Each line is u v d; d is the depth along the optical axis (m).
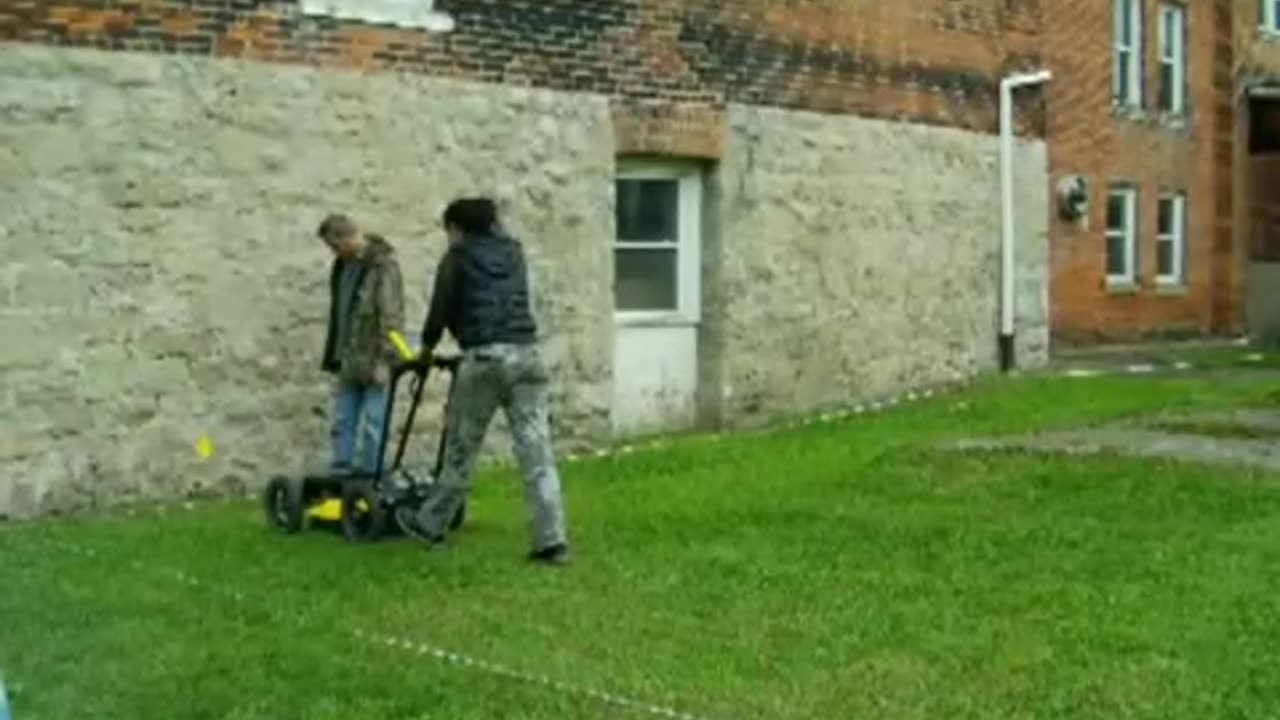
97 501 11.73
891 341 18.39
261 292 12.58
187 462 12.20
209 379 12.31
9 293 11.28
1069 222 23.45
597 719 6.78
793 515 11.05
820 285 17.36
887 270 18.30
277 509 10.80
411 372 11.12
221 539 10.39
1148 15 25.44
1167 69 26.22
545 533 9.62
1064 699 7.03
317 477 10.70
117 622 8.16
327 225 11.87
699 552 9.91
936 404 17.75
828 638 7.97
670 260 16.17
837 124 17.55
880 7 18.14
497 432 14.02
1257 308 27.61
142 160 11.90
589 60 14.84
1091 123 23.94
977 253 19.84
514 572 9.38
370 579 9.20
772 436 15.40
